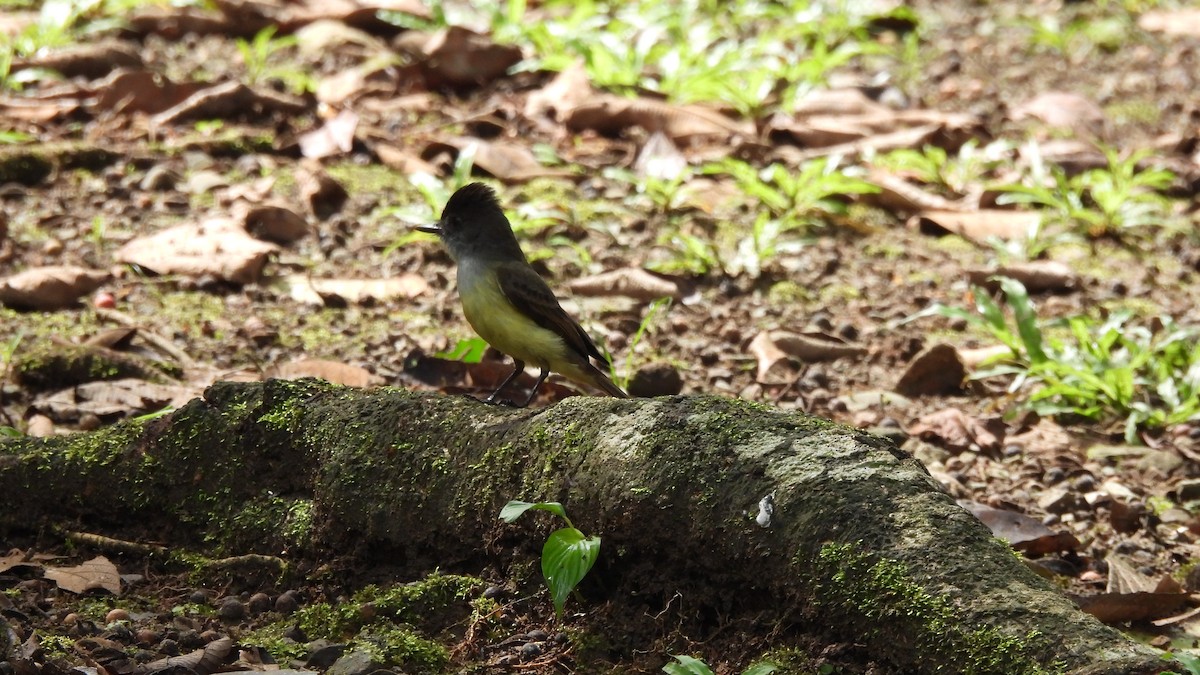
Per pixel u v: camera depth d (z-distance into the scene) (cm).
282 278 1415
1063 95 2038
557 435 771
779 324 1398
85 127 1734
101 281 1346
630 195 1656
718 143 1819
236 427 854
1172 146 1920
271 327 1298
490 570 784
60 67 1877
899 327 1415
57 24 1945
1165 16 2547
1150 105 2120
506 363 1191
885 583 665
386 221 1563
